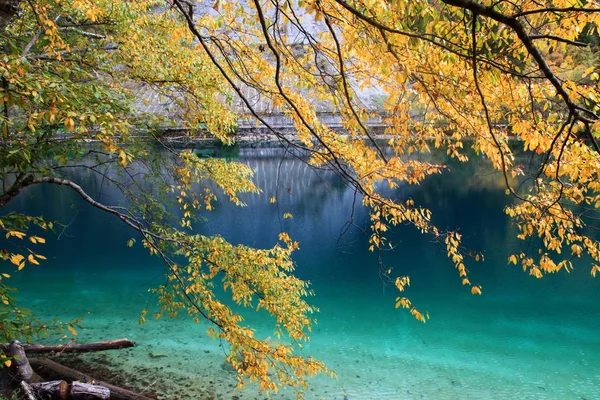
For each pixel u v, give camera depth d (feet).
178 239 19.74
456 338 33.63
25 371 22.40
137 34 21.08
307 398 24.23
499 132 11.22
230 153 123.65
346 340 33.09
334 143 13.00
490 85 9.89
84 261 53.67
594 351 31.32
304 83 11.30
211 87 23.07
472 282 47.14
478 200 82.28
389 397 24.70
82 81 18.81
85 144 16.98
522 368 28.76
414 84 9.64
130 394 23.47
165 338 31.91
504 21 4.99
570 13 7.89
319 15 7.13
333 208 84.69
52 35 13.82
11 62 9.73
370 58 9.05
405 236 65.51
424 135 12.42
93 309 37.96
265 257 19.38
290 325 18.86
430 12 7.50
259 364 17.20
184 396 24.04
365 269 52.49
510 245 57.57
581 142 9.48
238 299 19.36
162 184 25.14
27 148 13.05
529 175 11.01
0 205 17.03
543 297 42.34
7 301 11.22
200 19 14.51
